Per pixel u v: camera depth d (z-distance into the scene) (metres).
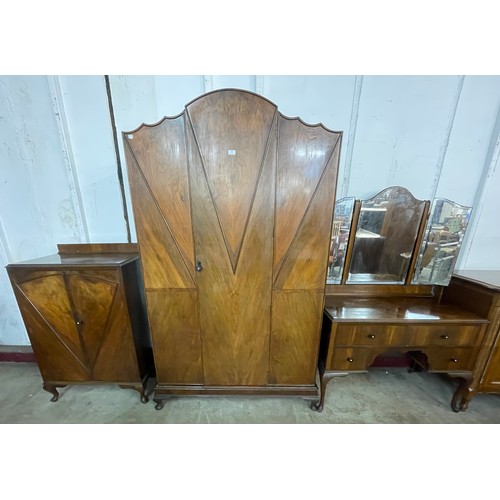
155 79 1.45
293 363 1.39
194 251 1.19
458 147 1.55
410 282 1.64
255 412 1.44
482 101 1.47
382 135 1.54
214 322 1.30
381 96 1.47
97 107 1.49
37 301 1.34
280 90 1.45
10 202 1.65
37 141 1.54
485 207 1.64
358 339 1.34
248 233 1.17
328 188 1.13
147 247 1.19
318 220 1.17
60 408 1.49
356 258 1.62
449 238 1.54
